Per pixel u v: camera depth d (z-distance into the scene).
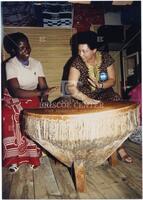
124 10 3.29
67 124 2.48
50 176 3.13
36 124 2.56
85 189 2.74
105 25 3.52
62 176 3.12
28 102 3.29
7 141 3.27
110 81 3.32
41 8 3.40
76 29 3.55
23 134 3.31
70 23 3.53
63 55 3.49
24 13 3.31
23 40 3.39
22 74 3.35
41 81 3.45
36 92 3.34
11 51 3.38
